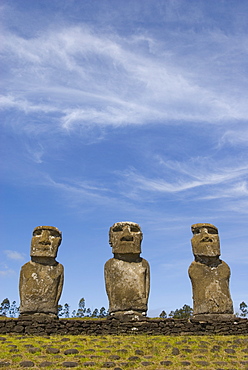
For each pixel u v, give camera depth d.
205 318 23.23
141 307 23.27
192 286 24.47
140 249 24.45
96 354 17.23
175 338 20.19
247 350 18.08
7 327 21.23
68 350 17.36
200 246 24.64
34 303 22.92
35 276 23.50
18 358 16.48
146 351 17.86
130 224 24.69
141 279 23.83
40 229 24.42
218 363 16.47
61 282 23.97
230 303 23.83
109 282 23.98
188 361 16.72
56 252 24.23
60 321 21.38
